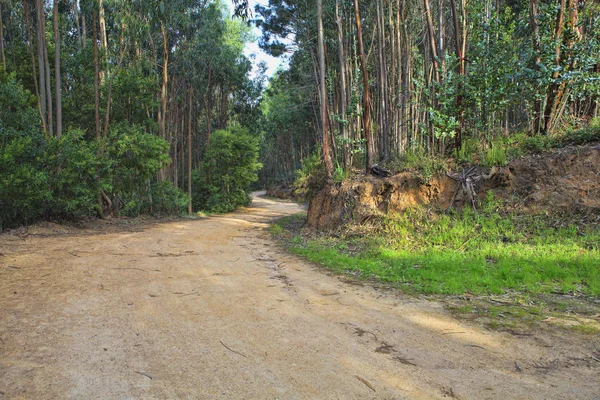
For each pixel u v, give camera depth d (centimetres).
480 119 1235
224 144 3312
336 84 2430
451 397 298
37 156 1349
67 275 712
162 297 584
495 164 1152
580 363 354
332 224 1395
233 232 1648
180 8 2583
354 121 2130
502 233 974
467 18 1526
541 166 1070
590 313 485
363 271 795
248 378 329
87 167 1482
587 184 980
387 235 1147
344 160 1736
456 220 1096
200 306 541
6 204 1245
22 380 315
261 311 523
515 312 501
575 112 1245
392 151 1611
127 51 2253
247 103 4144
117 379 321
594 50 1149
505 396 299
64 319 469
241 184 3366
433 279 687
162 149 1961
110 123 2055
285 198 5119
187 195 2766
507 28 1291
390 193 1272
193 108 3653
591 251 761
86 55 1947
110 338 412
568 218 943
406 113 1739
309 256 1003
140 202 2206
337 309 536
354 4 1462
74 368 339
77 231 1428
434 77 1444
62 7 2438
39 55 1552
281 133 5075
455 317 493
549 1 1191
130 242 1196
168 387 310
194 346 396
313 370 345
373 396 300
